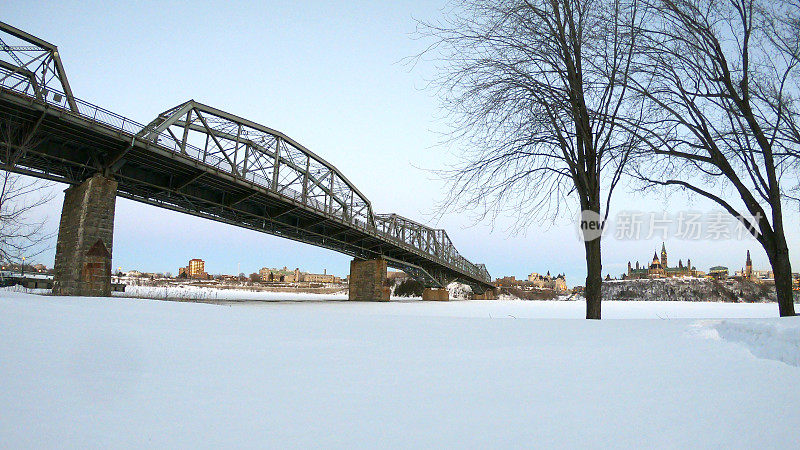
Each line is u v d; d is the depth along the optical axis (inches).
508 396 173.2
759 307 2472.9
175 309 538.0
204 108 1812.3
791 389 177.2
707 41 535.2
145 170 1681.8
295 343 283.1
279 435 131.9
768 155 514.6
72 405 150.5
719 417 150.5
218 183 1838.1
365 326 381.4
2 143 1193.4
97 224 1407.5
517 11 551.2
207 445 122.7
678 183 581.3
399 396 172.2
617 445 128.1
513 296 6525.6
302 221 2546.8
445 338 309.0
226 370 206.4
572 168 571.2
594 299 562.6
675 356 238.1
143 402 157.2
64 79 1366.9
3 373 181.0
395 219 3444.9
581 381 193.9
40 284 1995.6
